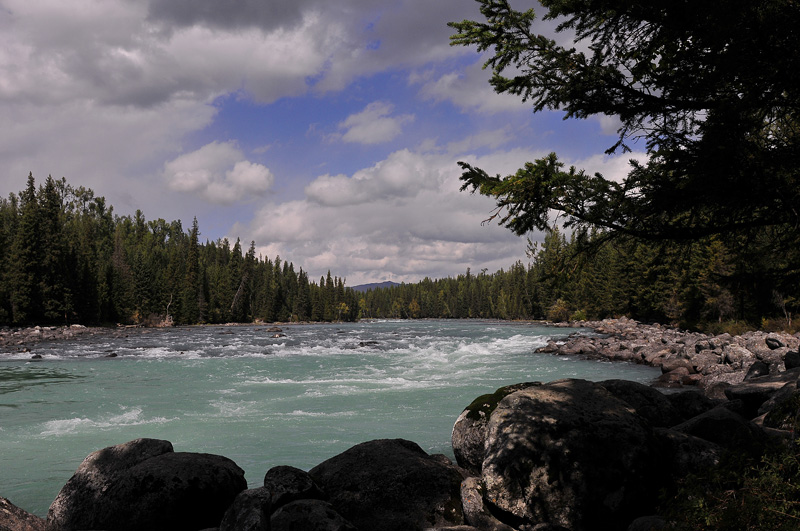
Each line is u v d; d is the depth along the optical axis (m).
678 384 16.84
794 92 3.91
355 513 5.89
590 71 4.77
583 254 4.84
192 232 96.88
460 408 12.92
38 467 8.61
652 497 5.45
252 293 117.69
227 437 10.24
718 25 3.74
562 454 5.54
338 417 11.99
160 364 23.98
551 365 22.83
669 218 4.58
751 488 3.40
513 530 5.32
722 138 3.93
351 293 151.25
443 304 188.62
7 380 18.80
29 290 58.75
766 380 10.50
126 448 6.51
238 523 4.55
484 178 4.70
